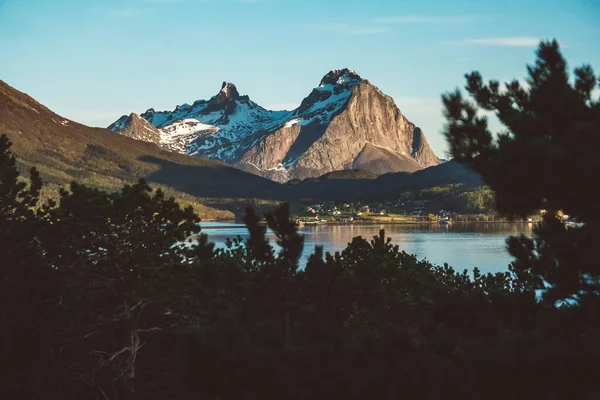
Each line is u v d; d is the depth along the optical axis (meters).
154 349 25.97
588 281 12.38
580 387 10.90
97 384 24.66
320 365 12.03
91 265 24.98
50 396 25.27
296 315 14.34
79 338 24.92
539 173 11.36
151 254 25.11
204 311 18.25
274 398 11.67
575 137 11.17
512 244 13.18
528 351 11.31
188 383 11.87
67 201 24.50
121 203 24.41
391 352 12.25
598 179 10.91
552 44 12.37
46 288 24.97
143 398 25.36
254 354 11.80
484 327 12.85
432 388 11.59
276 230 16.41
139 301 24.20
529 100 12.40
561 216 12.74
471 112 12.51
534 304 12.95
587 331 11.95
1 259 25.06
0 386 24.89
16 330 24.58
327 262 22.86
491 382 11.27
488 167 12.02
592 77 12.37
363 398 11.66
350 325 23.14
